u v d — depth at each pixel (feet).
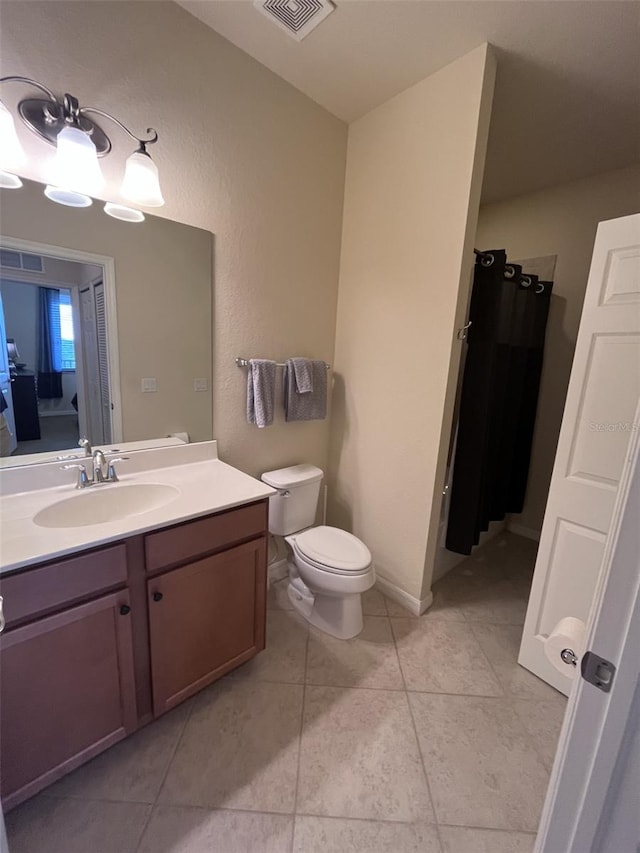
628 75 5.03
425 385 5.90
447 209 5.29
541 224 8.50
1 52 3.49
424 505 6.15
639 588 1.57
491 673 5.21
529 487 9.36
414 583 6.43
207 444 5.70
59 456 4.42
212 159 5.04
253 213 5.61
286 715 4.48
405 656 5.46
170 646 4.02
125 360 4.80
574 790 1.89
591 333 4.33
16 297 3.96
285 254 6.15
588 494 4.51
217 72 4.85
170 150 4.66
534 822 3.53
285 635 5.79
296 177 6.03
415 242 5.76
